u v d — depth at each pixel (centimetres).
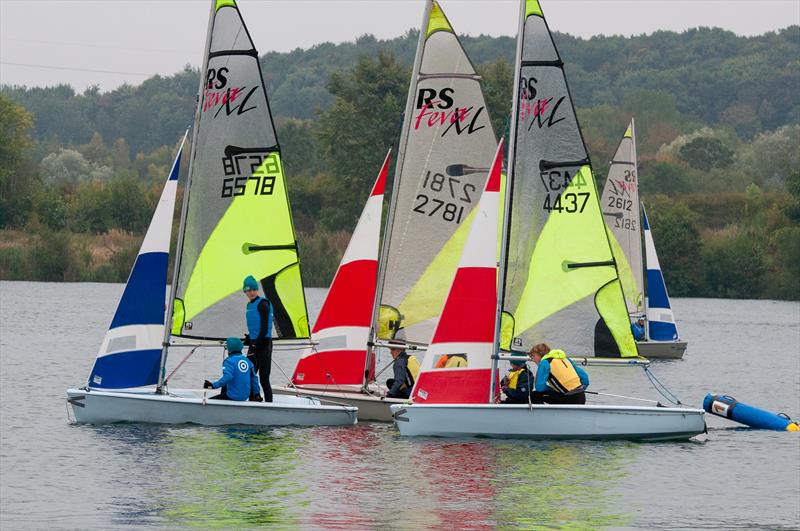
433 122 8050
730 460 6825
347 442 7000
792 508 5634
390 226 8069
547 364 7219
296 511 5366
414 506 5516
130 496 5603
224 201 7788
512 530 5134
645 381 11462
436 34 8038
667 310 15012
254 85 7806
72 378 10431
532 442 7119
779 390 10838
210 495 5650
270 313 7512
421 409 7150
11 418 7812
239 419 7381
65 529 5009
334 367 8162
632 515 5453
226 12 7750
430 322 8031
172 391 7644
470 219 8050
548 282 7456
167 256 7588
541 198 7469
